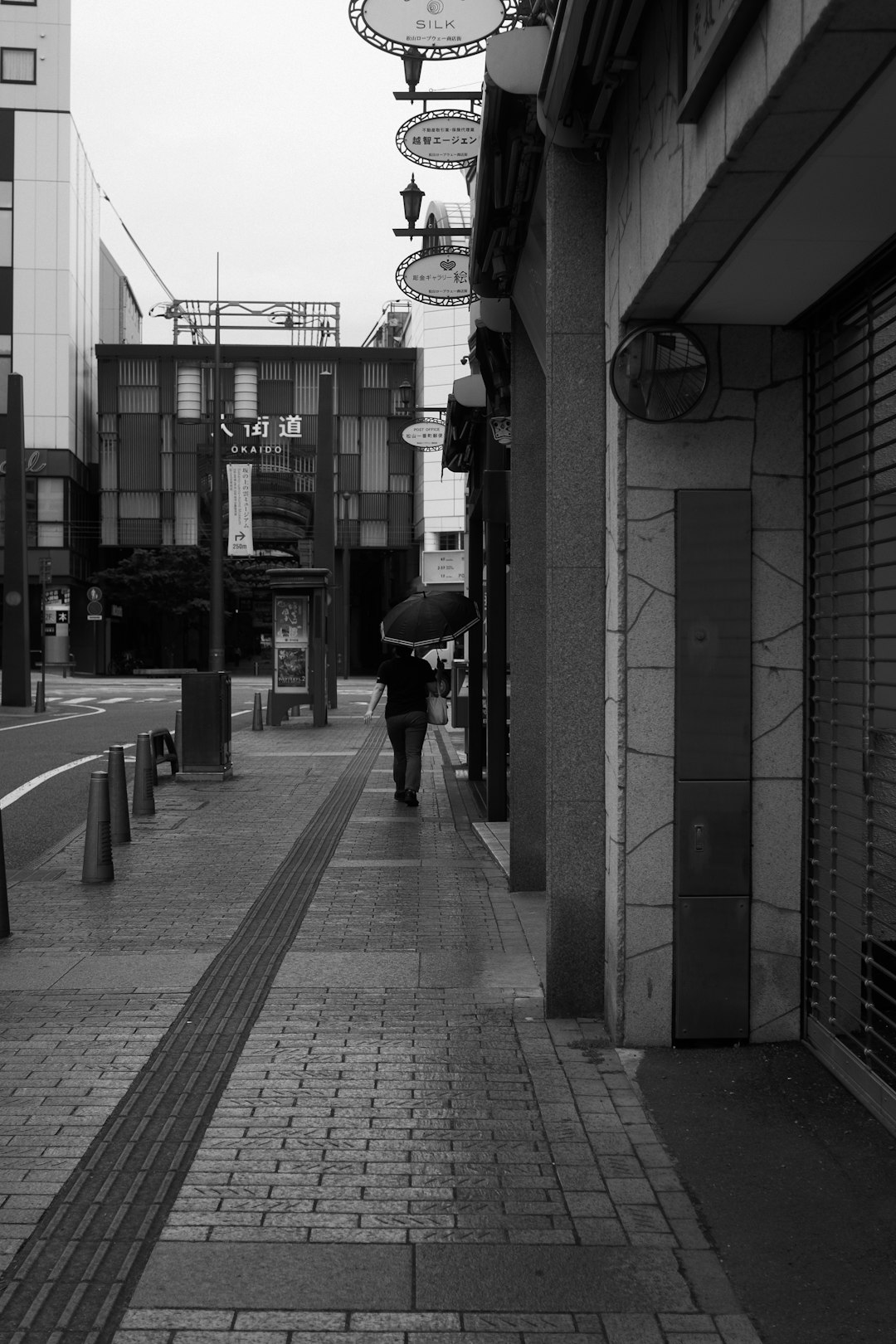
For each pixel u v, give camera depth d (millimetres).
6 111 56938
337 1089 4727
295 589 25141
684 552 5078
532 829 8484
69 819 12203
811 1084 4715
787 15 2893
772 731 5129
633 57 4621
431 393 57000
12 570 29625
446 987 6133
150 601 61250
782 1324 3131
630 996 5172
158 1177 3979
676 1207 3750
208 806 12844
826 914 5086
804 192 3668
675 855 5129
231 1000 5953
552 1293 3268
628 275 4879
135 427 62031
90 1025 5570
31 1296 3266
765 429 5098
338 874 9148
